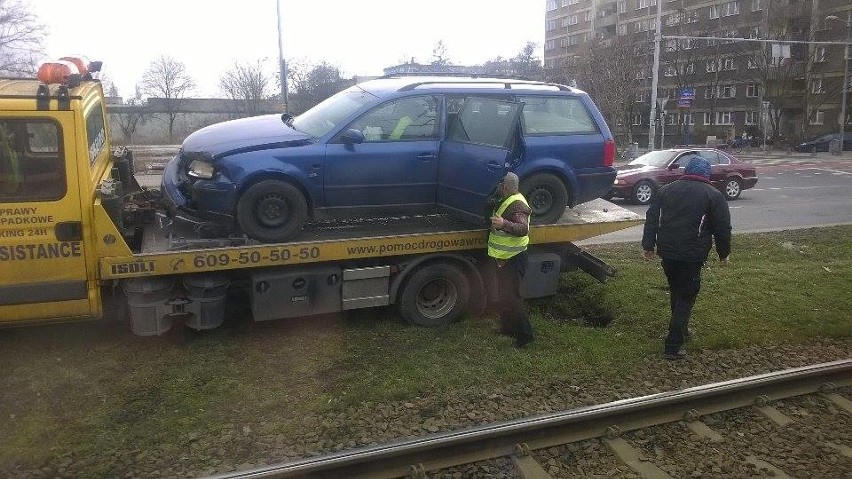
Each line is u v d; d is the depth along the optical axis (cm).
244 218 594
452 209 668
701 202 584
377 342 623
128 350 587
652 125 3092
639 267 897
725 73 5928
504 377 550
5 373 530
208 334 632
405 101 660
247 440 441
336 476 398
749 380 525
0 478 393
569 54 8131
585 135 725
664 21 6762
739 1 5766
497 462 427
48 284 525
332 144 623
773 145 5219
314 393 515
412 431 456
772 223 1381
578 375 559
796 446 451
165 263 548
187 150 628
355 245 610
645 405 479
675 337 595
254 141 608
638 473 418
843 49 4994
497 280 691
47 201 516
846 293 786
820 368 551
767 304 741
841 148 4369
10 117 496
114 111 3991
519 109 591
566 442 448
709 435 464
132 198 684
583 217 755
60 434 444
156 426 457
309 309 614
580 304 777
